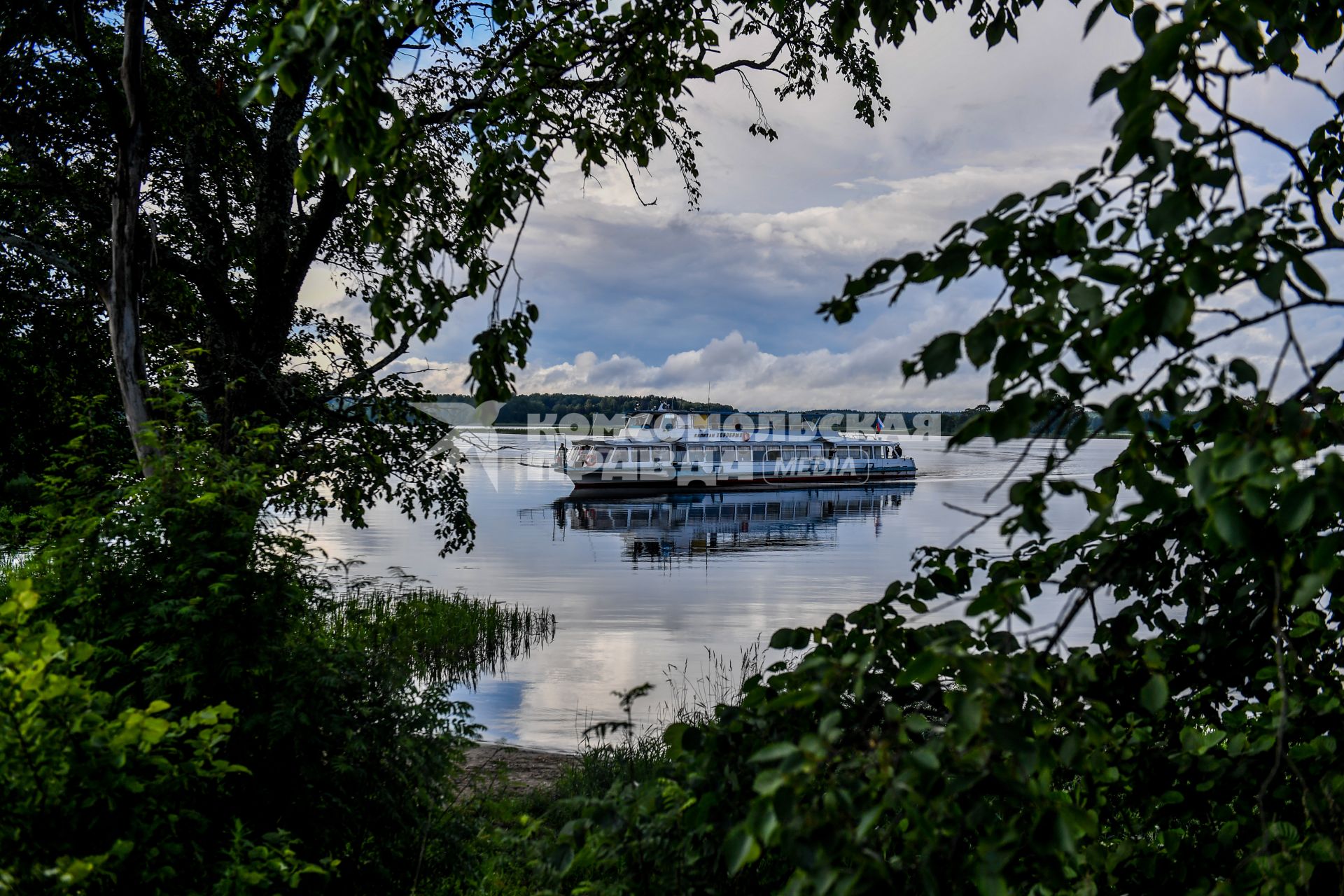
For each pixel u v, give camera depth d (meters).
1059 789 2.93
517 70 4.10
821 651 2.71
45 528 4.96
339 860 4.31
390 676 5.36
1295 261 1.53
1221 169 1.60
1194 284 1.54
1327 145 3.26
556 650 15.48
